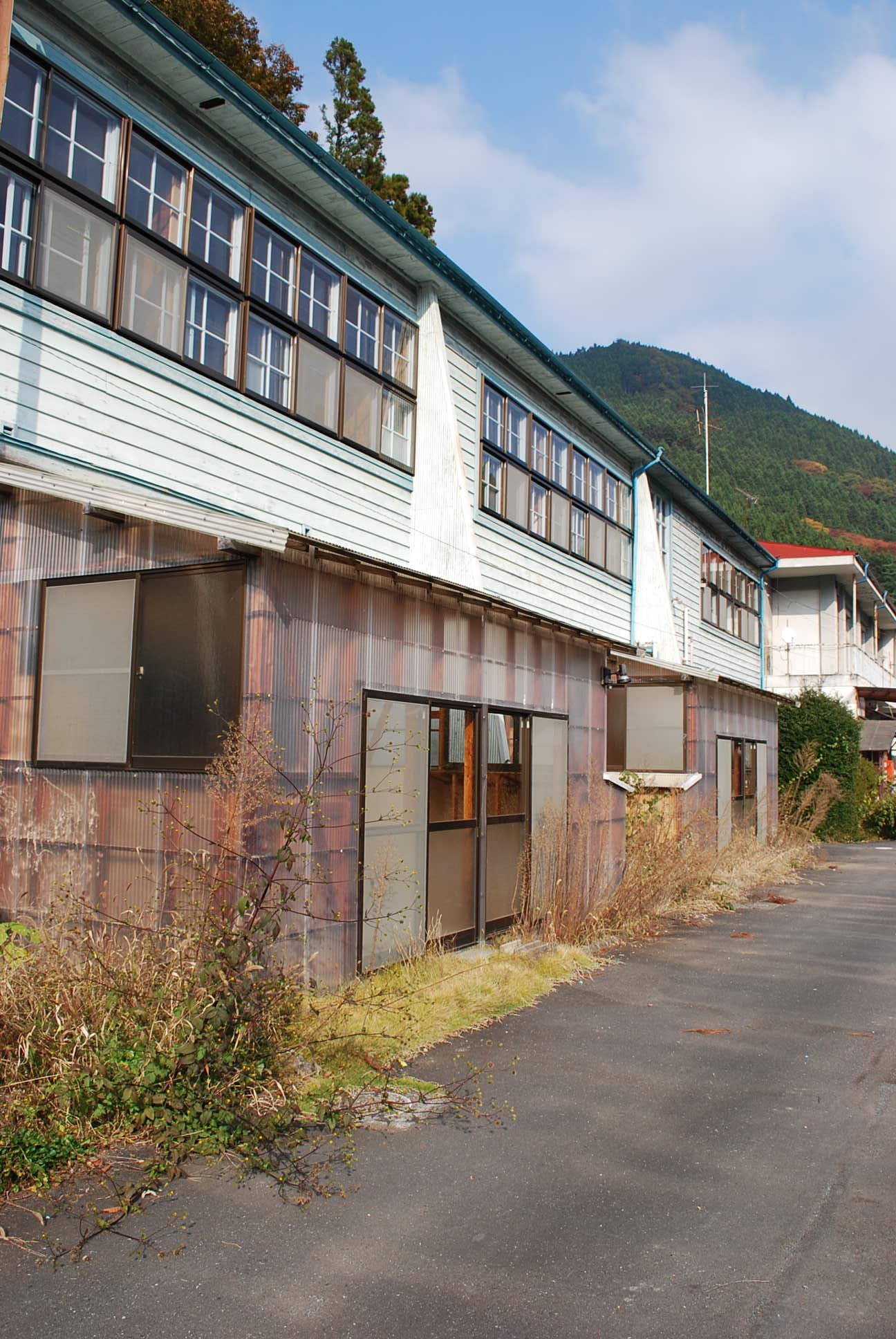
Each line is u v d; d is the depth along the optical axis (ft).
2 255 22.66
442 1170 13.67
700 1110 16.26
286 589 19.58
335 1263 11.14
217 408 28.19
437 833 25.09
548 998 23.25
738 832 51.16
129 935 17.83
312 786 18.57
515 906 29.07
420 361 37.22
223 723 18.90
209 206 28.32
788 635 96.68
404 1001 20.57
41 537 22.09
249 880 17.35
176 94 27.04
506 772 28.89
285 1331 9.83
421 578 23.31
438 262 36.22
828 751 75.46
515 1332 9.88
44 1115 13.70
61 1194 12.51
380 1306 10.29
